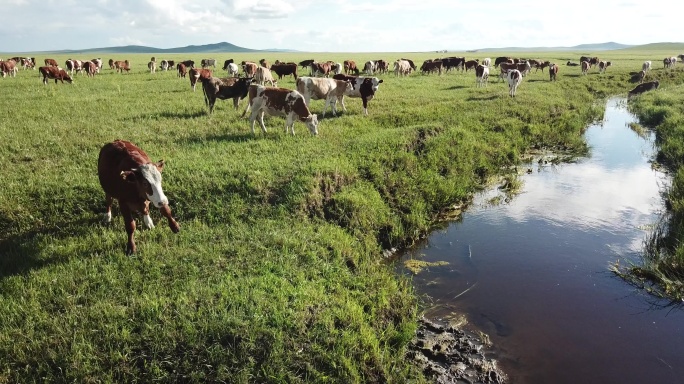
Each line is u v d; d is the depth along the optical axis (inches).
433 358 248.8
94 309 225.8
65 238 302.4
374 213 390.3
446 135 591.2
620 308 295.1
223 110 714.8
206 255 282.7
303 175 393.4
